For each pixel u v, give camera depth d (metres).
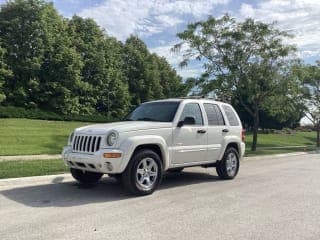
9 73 39.19
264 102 24.81
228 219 6.55
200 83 23.45
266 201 8.00
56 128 30.95
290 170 13.88
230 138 10.75
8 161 13.27
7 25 41.66
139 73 56.47
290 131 66.25
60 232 5.70
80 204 7.50
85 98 46.84
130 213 6.85
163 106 9.60
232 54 22.92
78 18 50.00
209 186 9.77
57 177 10.30
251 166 15.50
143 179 8.36
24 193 8.48
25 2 41.94
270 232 5.85
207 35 23.14
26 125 29.91
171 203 7.68
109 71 49.88
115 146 7.92
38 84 41.25
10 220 6.30
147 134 8.44
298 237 5.63
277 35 23.28
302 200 8.14
